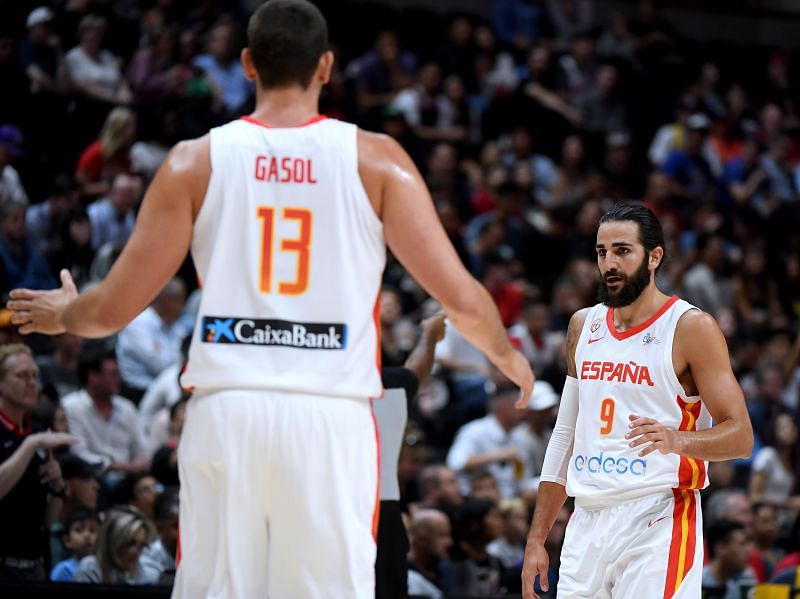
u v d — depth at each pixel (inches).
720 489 661.9
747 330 920.3
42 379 559.5
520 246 922.1
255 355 229.3
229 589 225.5
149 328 636.7
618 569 293.0
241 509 225.3
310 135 236.2
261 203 232.5
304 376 227.9
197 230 234.8
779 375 783.1
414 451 554.3
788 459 754.2
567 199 986.7
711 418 301.4
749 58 1307.8
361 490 228.8
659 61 1236.5
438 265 234.2
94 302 234.4
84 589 368.8
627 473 295.0
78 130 793.6
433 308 767.7
